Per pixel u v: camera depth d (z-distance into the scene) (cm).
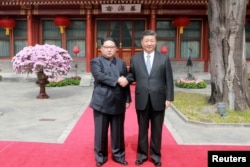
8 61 2325
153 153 598
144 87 580
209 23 1135
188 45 2292
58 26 2241
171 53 2302
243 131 869
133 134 830
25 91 1638
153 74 580
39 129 880
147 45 580
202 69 2283
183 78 1966
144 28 2283
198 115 1021
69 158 625
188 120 955
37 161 607
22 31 2316
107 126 602
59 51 1386
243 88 1081
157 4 2127
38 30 2297
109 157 630
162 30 2284
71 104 1285
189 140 776
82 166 586
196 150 677
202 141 768
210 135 825
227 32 1077
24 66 1350
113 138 604
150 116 597
